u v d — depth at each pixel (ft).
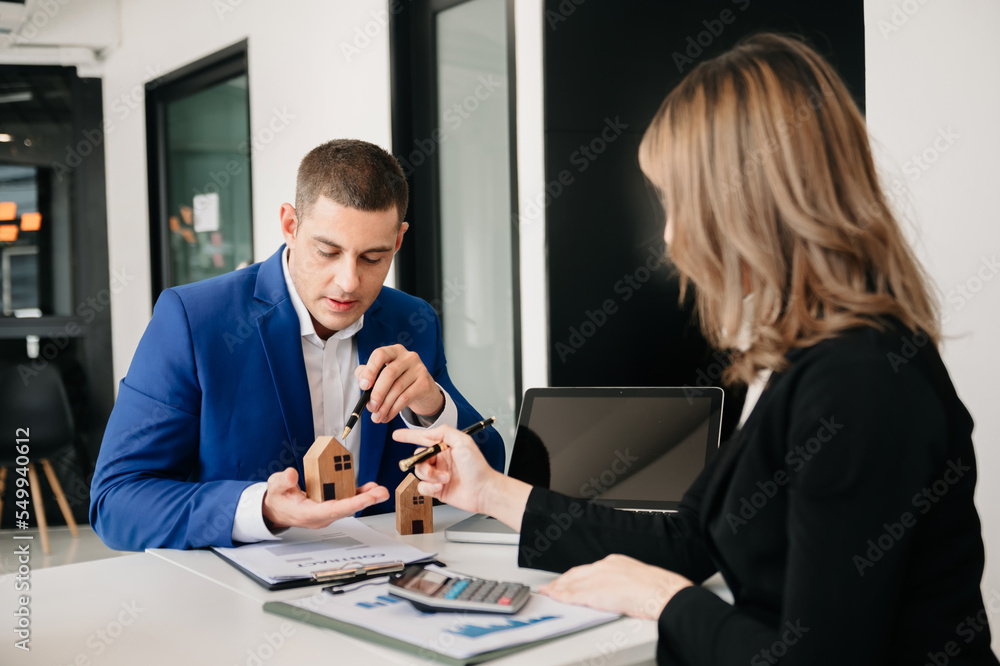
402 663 2.51
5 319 13.28
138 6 12.99
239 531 3.83
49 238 13.67
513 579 3.46
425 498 4.30
